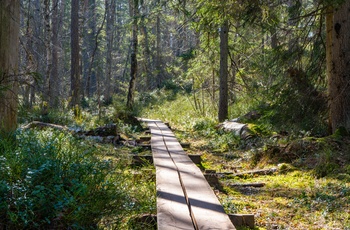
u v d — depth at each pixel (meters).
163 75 37.25
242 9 10.70
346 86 10.24
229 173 8.84
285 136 11.61
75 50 22.08
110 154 9.50
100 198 4.62
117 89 45.00
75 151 5.84
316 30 11.88
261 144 11.53
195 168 7.30
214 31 15.08
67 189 4.77
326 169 8.12
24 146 5.26
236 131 13.23
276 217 5.95
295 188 7.43
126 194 5.23
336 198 6.63
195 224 4.33
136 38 22.03
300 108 11.39
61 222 4.36
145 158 8.98
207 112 21.64
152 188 6.09
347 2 10.17
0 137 5.66
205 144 13.12
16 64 6.12
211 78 22.31
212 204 4.95
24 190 4.19
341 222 5.64
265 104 16.73
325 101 11.28
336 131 9.91
